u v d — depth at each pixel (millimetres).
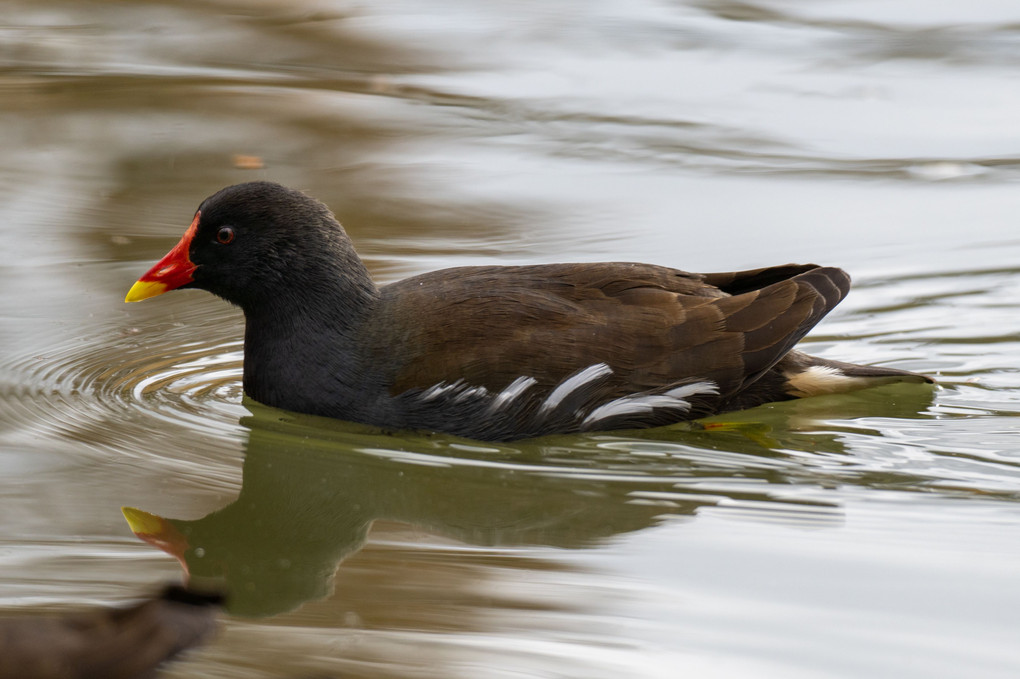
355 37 26359
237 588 8695
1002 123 21047
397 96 22750
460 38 26297
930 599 8586
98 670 5645
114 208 17531
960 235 16641
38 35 25797
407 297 11844
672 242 16422
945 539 9594
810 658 7766
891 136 20609
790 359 12430
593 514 10164
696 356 11711
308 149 19984
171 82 23094
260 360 12062
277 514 10180
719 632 8055
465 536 9781
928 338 13977
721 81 23578
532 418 11469
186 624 5867
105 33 26109
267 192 12000
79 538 9336
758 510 10188
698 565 9125
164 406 12266
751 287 12734
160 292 12164
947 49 25281
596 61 24875
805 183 18609
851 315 14508
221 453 11266
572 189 18406
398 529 9961
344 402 11648
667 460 11250
